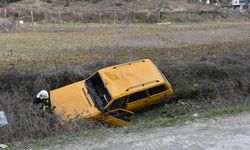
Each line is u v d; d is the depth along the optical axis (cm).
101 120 1269
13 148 743
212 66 1678
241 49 2084
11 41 2248
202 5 6500
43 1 5512
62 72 1530
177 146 721
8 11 4284
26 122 1125
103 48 2042
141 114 1391
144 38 2522
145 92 1339
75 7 5025
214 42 2370
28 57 1791
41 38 2402
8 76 1464
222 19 5550
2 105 1302
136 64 1435
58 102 1328
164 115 1390
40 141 777
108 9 4897
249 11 6494
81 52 1922
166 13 5122
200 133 781
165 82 1377
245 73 1688
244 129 800
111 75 1374
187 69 1656
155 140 750
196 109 1439
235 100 1468
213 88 1591
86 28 3191
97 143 747
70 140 769
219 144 726
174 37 2619
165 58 1827
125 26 3534
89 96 1334
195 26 3678
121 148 719
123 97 1301
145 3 5653
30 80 1479
